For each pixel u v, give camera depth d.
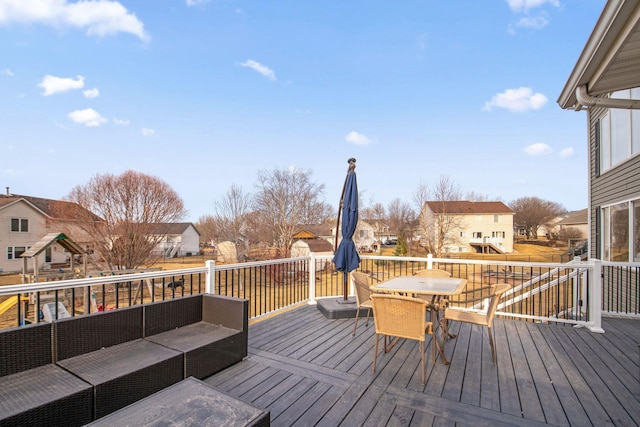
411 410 2.20
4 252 22.94
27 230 24.28
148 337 2.82
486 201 41.09
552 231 46.97
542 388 2.54
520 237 49.47
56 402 1.72
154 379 2.23
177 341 2.72
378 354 3.22
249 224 25.52
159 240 18.83
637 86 3.23
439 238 30.67
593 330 3.96
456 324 4.30
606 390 2.51
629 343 3.58
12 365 2.04
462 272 19.55
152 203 18.03
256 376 2.72
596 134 8.38
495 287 3.38
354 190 4.97
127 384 2.06
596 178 8.41
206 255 37.69
